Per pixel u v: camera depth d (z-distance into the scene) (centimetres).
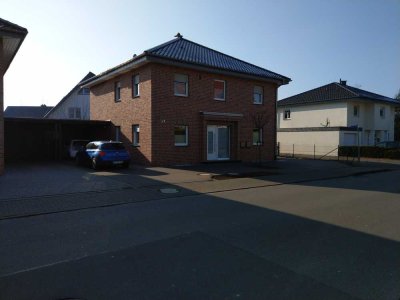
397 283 398
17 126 2461
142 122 1855
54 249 514
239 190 1101
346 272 429
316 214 750
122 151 1647
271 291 376
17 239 566
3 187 1067
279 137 3478
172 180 1265
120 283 395
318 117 3506
